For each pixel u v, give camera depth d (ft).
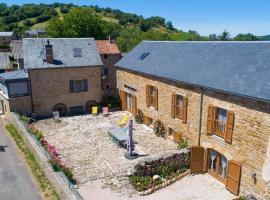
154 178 51.78
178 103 65.05
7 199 47.42
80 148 65.62
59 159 54.70
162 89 69.46
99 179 51.52
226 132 49.65
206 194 48.47
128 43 240.94
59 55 90.94
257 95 42.96
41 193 48.80
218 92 51.31
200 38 292.81
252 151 45.27
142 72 75.87
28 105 86.58
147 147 65.31
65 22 203.00
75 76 91.20
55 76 88.17
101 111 94.89
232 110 48.55
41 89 87.10
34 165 58.13
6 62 162.91
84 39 98.43
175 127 66.23
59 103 90.79
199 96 56.59
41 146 60.08
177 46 76.54
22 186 51.03
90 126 80.53
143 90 78.38
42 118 88.33
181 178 53.67
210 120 53.42
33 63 85.46
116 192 47.26
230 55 57.52
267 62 48.32
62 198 44.86
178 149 58.75
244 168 47.03
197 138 58.59
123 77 89.81
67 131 76.74
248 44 56.39
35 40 91.30
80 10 207.10
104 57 132.36
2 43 302.86
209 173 55.57
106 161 58.95
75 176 52.80
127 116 87.92
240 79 49.16
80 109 94.68
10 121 84.58
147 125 78.69
